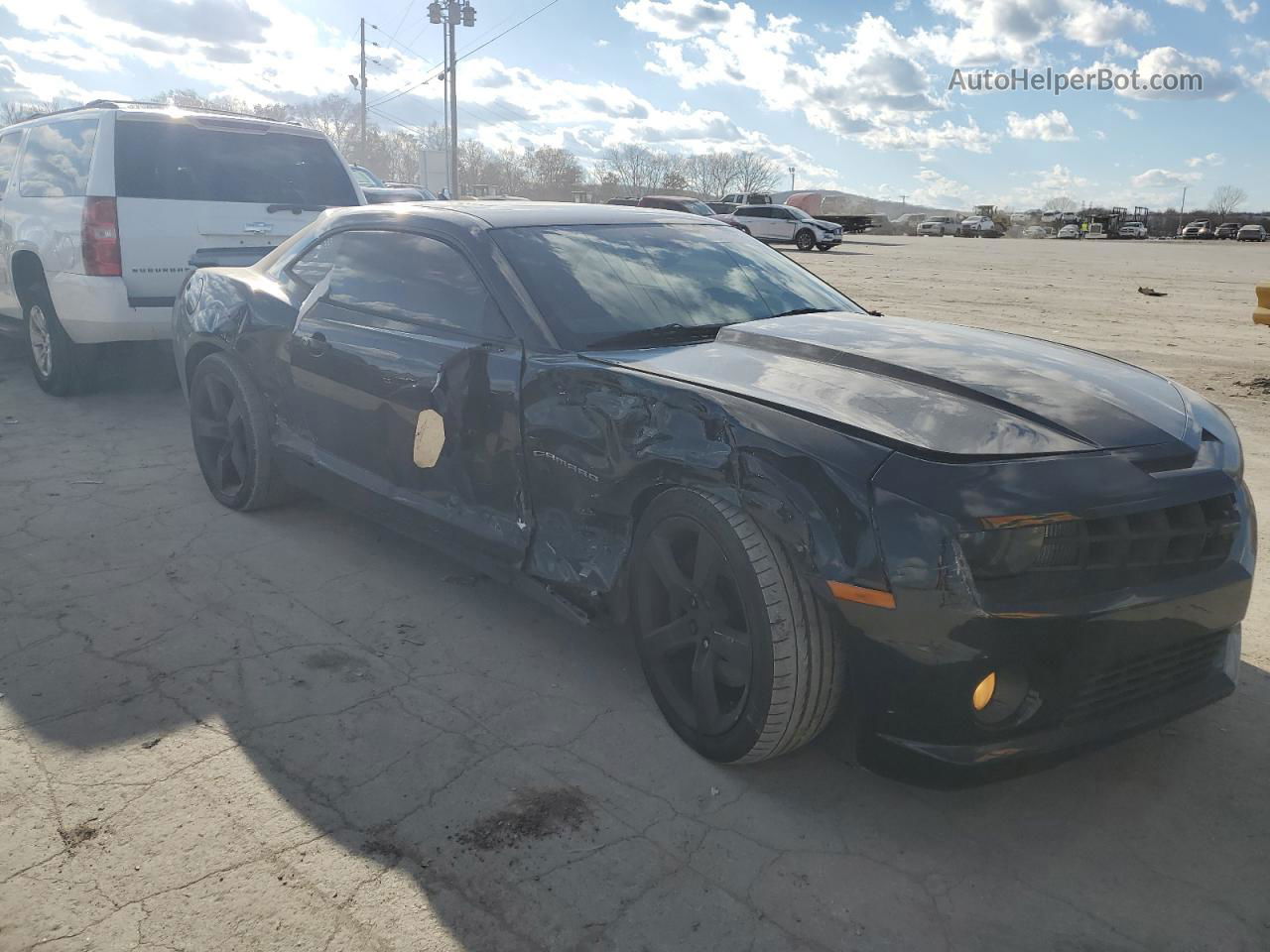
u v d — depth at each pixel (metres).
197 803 2.51
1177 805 2.63
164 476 5.17
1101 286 19.02
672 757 2.79
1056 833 2.51
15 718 2.88
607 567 2.93
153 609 3.62
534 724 2.93
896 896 2.27
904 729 2.35
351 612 3.65
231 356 4.49
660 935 2.13
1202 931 2.18
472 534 3.34
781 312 3.61
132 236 6.02
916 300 15.07
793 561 2.38
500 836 2.43
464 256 3.50
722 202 41.03
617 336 3.20
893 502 2.26
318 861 2.32
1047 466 2.32
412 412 3.50
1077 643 2.28
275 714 2.95
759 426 2.49
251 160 6.68
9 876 2.24
